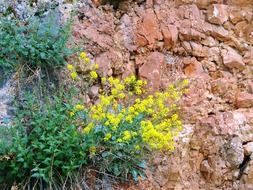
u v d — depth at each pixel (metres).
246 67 4.49
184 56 4.41
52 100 3.67
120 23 4.30
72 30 3.99
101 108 3.42
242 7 4.70
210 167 3.74
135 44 4.27
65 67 3.82
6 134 3.28
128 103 3.89
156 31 4.34
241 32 4.63
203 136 3.83
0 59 3.64
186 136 3.84
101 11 4.27
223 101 4.25
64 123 3.35
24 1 4.02
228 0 4.71
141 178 3.49
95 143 3.34
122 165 3.45
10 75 3.64
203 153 3.80
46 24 3.89
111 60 4.08
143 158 3.54
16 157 3.17
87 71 3.92
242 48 4.56
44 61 3.75
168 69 4.27
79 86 3.87
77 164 3.29
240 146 3.75
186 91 3.93
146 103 3.54
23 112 3.45
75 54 3.89
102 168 3.39
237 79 4.43
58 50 3.74
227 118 3.90
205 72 4.39
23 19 3.95
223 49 4.51
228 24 4.61
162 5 4.51
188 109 4.01
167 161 3.65
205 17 4.59
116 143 3.35
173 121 3.69
